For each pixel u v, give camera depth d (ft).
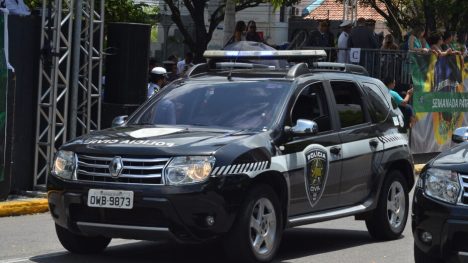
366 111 41.73
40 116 53.83
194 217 32.30
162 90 39.65
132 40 56.95
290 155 35.86
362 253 39.47
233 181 32.83
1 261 36.01
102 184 33.04
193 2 124.36
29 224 46.19
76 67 53.47
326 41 80.02
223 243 33.50
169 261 36.42
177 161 32.50
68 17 52.95
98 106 56.29
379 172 41.45
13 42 52.60
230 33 90.74
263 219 34.37
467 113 82.79
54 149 53.16
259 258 34.06
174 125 37.27
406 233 45.01
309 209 37.40
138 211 32.65
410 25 119.03
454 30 115.03
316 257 38.19
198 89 38.70
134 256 37.42
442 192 30.76
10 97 51.03
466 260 30.09
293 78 38.34
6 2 55.42
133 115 38.91
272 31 159.84
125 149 33.17
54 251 38.40
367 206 40.60
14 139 53.26
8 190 51.06
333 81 40.32
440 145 79.66
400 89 77.00
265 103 37.09
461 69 81.30
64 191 33.94
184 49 154.81
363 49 75.56
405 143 43.88
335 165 38.63
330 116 39.22
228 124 36.68
